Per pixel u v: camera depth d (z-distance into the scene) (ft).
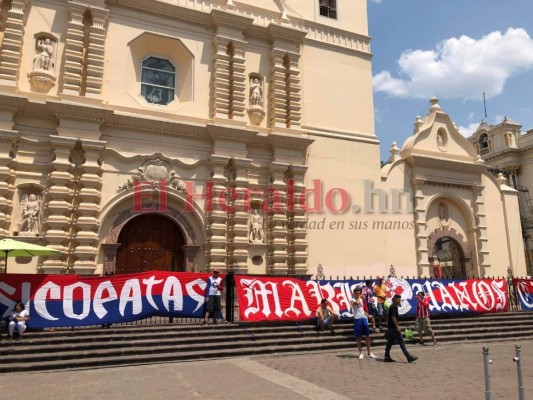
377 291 50.67
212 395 27.37
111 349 38.27
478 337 52.70
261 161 65.46
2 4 54.29
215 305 45.85
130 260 57.62
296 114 67.97
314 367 36.19
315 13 76.02
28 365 34.42
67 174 52.70
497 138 140.36
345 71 75.82
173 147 60.18
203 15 65.00
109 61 59.06
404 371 34.83
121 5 60.95
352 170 71.87
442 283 58.13
